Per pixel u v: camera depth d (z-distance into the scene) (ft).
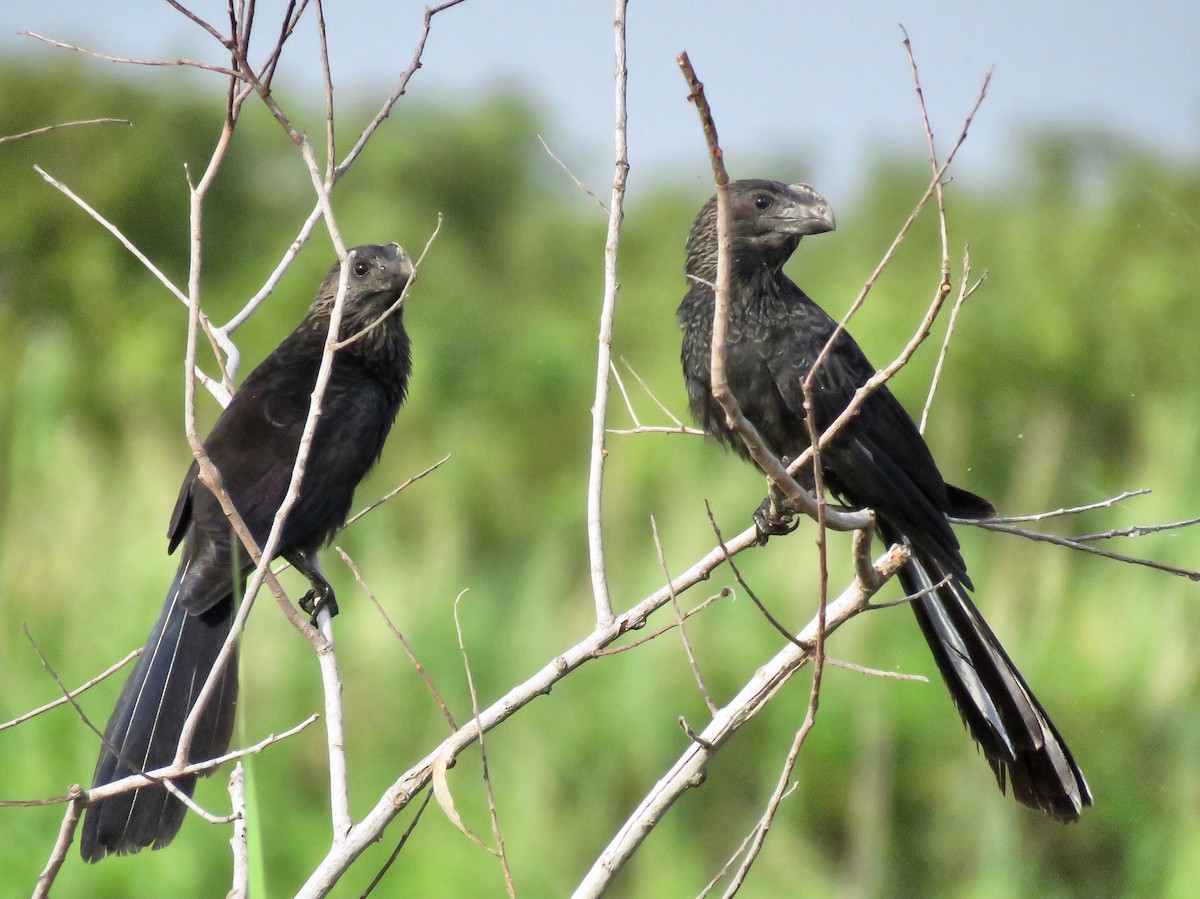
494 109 75.66
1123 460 50.01
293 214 70.69
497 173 73.77
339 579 43.78
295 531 24.82
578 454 60.03
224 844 34.09
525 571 45.70
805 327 25.00
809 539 40.73
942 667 22.36
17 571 41.27
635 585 43.37
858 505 25.11
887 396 24.79
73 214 67.56
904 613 39.58
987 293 56.29
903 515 23.94
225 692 20.66
